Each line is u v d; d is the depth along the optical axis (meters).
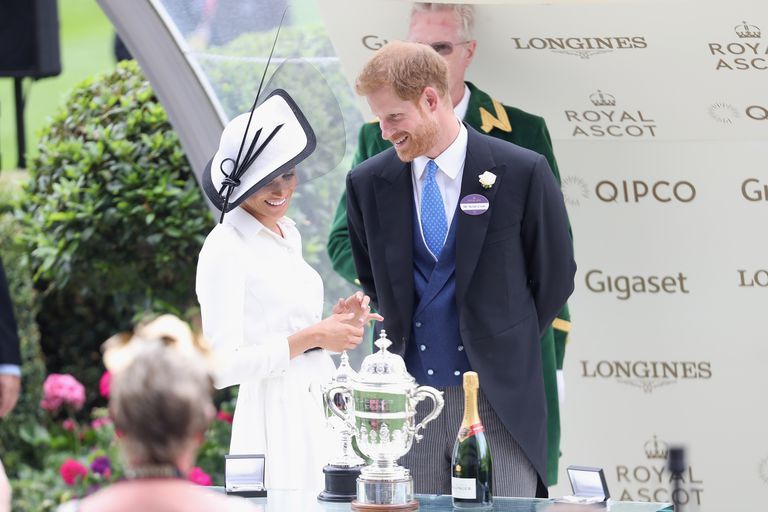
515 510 9.06
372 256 11.45
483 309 11.02
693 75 13.93
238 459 9.73
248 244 10.91
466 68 13.89
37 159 20.36
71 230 19.64
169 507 6.36
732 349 14.82
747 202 14.62
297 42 15.80
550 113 14.49
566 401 15.18
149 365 6.49
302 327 11.02
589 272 15.03
